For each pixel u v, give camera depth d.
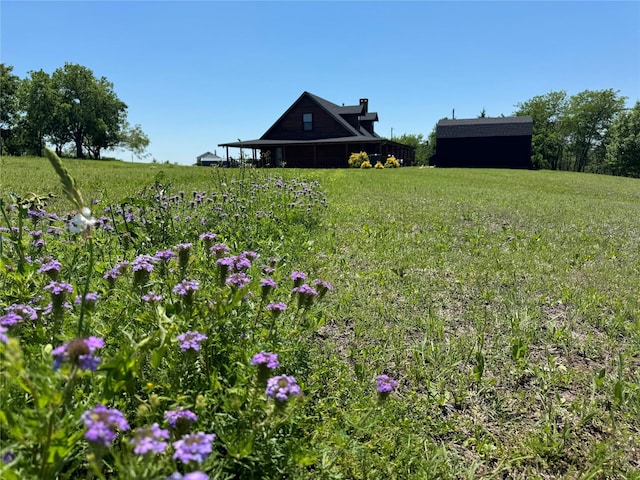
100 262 2.87
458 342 3.16
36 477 1.15
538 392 2.65
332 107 42.00
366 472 1.91
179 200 6.06
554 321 3.62
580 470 2.06
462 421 2.37
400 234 6.53
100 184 9.95
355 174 21.94
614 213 10.41
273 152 38.84
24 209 2.58
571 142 70.31
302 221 6.75
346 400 2.36
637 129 54.56
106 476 1.56
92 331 1.97
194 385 1.88
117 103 67.00
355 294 3.92
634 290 4.40
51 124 59.91
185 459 1.06
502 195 14.02
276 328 2.30
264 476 1.61
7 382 1.34
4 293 2.27
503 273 4.79
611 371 2.89
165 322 1.86
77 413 1.33
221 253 2.62
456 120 49.91
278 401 1.47
